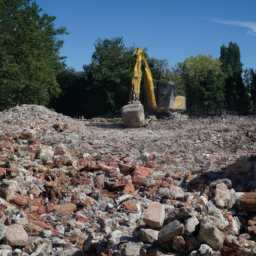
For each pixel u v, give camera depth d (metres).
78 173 8.55
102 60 49.16
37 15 34.69
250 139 14.20
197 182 8.51
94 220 5.92
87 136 15.69
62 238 5.06
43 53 36.34
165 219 4.37
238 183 8.38
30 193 6.80
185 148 13.05
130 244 4.11
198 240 3.87
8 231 4.62
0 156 9.19
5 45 31.22
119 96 48.03
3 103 31.64
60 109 52.78
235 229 4.63
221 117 24.89
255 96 46.38
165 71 48.31
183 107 27.33
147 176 8.59
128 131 18.66
